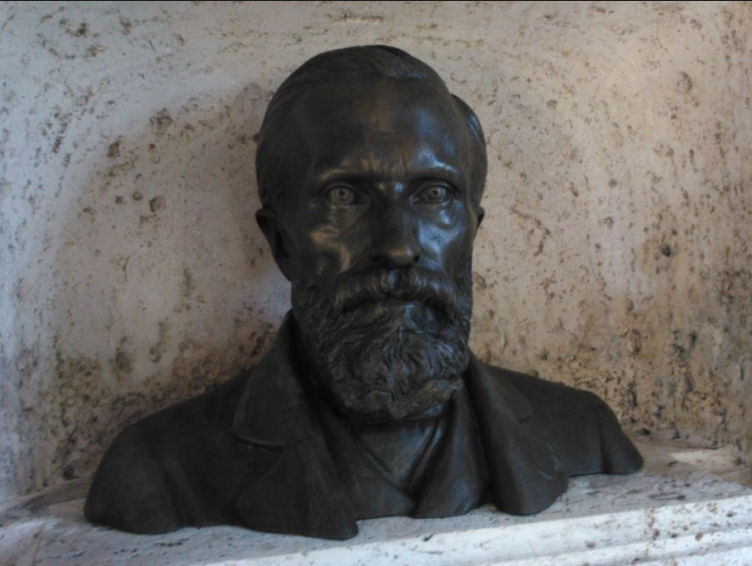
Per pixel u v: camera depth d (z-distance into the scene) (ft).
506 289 6.02
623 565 4.19
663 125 5.75
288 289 5.76
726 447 5.49
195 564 3.89
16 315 5.02
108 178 5.43
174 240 5.58
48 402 5.20
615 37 5.75
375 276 4.20
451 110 4.49
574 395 5.16
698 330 5.66
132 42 5.35
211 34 5.48
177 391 5.56
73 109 5.30
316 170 4.26
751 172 5.24
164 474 4.41
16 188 5.04
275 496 4.21
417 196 4.34
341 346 4.25
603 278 6.03
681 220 5.74
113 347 5.42
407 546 4.06
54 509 4.70
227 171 5.68
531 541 4.20
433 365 4.27
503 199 6.02
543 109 6.00
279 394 4.41
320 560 3.97
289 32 5.61
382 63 4.44
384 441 4.47
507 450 4.42
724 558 4.32
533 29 5.75
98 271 5.39
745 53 5.22
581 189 6.03
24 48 5.01
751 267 5.28
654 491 4.63
